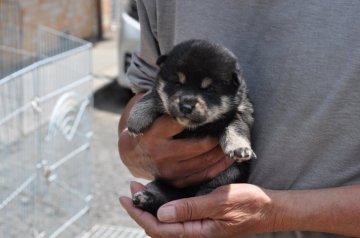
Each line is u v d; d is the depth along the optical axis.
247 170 0.77
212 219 0.70
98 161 2.07
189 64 0.76
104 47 3.72
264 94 0.72
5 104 1.59
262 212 0.69
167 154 0.76
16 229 1.46
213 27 0.75
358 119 0.66
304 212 0.68
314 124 0.68
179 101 0.74
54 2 3.32
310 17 0.68
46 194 1.59
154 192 0.79
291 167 0.70
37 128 1.52
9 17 2.91
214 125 0.75
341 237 0.71
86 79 1.73
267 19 0.71
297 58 0.68
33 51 2.98
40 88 1.62
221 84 0.75
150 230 0.73
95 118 2.48
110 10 4.09
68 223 1.57
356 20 0.65
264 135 0.72
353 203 0.67
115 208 1.76
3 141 1.56
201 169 0.77
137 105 0.79
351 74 0.65
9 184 1.45
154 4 0.81
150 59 0.86
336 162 0.68
